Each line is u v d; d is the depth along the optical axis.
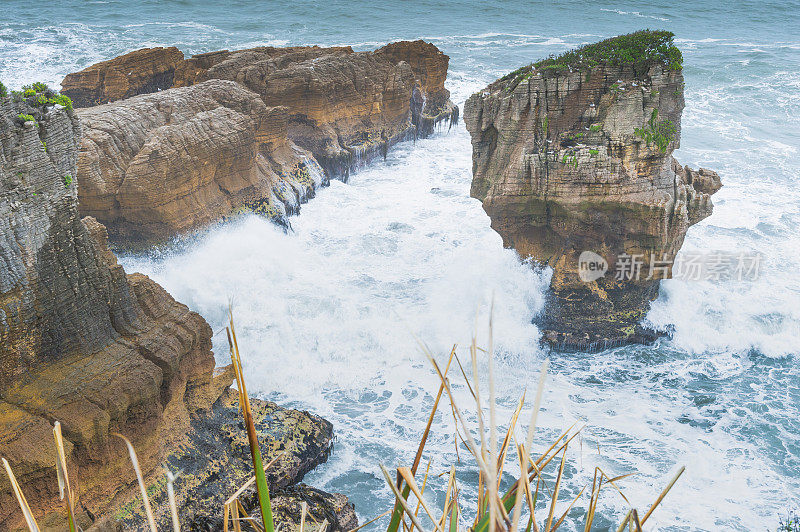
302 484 18.02
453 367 24.69
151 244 28.75
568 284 27.16
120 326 16.70
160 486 16.20
